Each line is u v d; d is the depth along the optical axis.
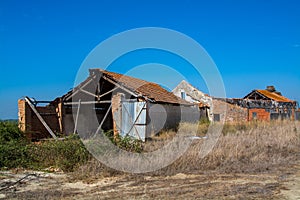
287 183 7.27
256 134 15.23
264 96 39.41
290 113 34.50
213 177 7.84
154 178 7.82
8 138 12.88
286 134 15.01
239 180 7.56
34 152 9.76
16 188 6.97
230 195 6.27
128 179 7.70
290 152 11.48
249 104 31.58
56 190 6.77
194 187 6.90
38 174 8.31
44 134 16.66
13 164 9.16
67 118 17.72
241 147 11.40
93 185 7.21
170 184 7.19
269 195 6.27
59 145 9.81
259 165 9.24
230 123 22.03
